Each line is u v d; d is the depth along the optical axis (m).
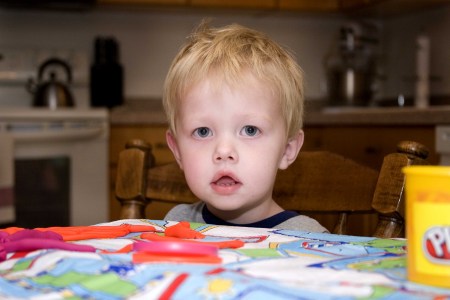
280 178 1.32
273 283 0.57
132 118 3.67
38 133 3.49
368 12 4.36
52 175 3.57
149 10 4.36
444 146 2.75
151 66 4.41
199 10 4.35
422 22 4.20
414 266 0.60
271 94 1.10
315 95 4.57
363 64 4.30
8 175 3.41
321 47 4.59
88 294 0.57
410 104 4.30
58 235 0.79
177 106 1.13
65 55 4.21
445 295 0.55
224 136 1.07
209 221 1.24
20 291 0.59
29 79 4.15
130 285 0.59
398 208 1.07
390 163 1.09
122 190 1.32
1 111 3.50
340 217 1.29
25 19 4.23
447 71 3.93
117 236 0.85
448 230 0.59
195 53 1.11
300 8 4.23
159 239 0.81
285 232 0.89
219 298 0.54
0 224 3.38
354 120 3.36
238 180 1.07
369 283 0.59
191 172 1.09
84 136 3.57
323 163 1.31
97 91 4.20
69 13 4.28
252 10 4.30
